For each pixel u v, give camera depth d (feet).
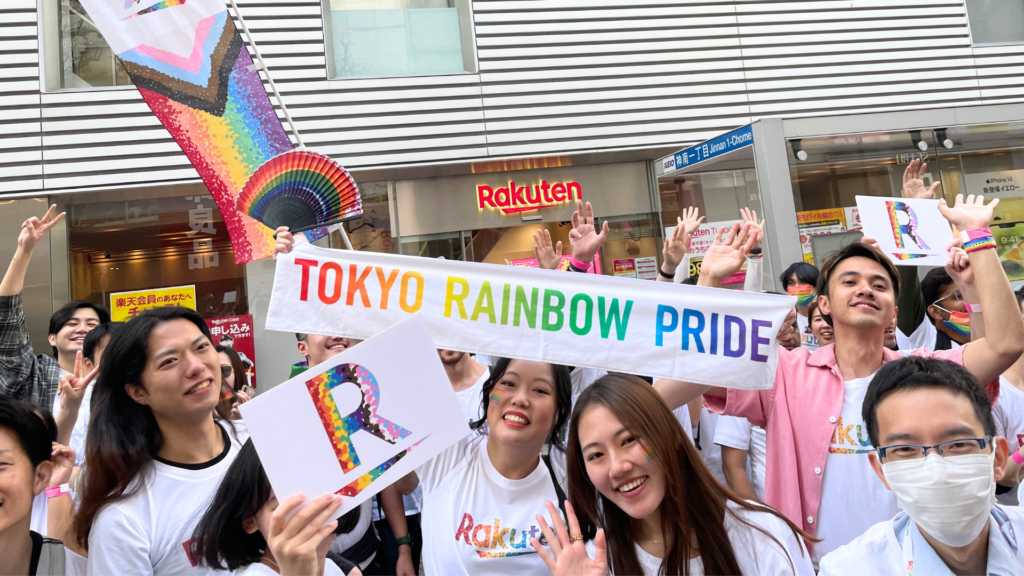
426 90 24.73
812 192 18.35
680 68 26.21
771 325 7.38
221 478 7.41
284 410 5.47
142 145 23.09
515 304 7.38
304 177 11.22
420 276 7.40
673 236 10.05
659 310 7.38
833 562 6.04
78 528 7.00
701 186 23.81
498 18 25.29
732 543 6.41
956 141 19.51
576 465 6.83
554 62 25.52
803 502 8.18
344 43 24.70
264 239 11.92
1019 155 19.98
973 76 28.12
